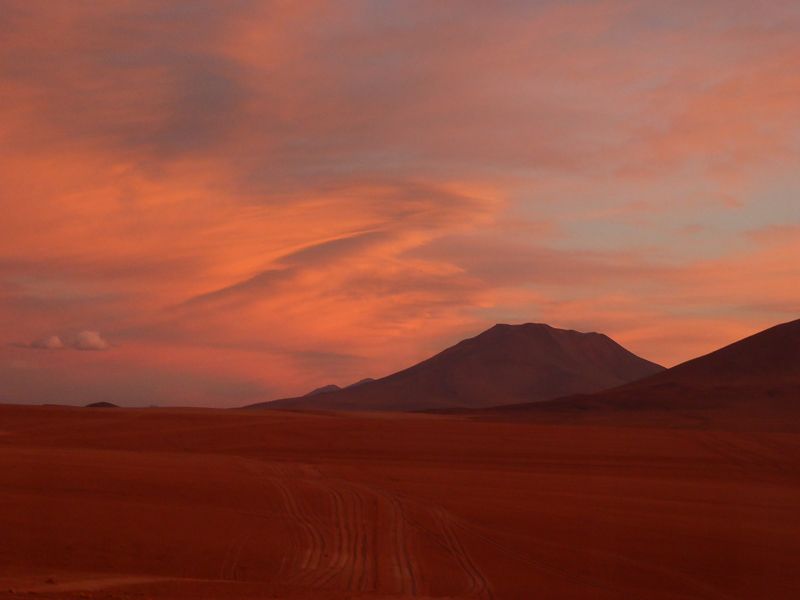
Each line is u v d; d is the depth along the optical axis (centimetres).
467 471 3503
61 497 2419
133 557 1836
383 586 1728
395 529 2255
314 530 2208
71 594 1260
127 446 4794
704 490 3066
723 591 1761
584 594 1719
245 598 1366
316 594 1468
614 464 3991
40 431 5559
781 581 1827
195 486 2736
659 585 1791
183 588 1441
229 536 2072
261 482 2916
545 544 2109
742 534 2234
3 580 1495
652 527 2291
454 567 1897
